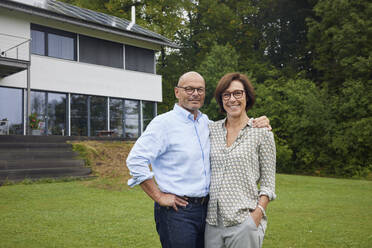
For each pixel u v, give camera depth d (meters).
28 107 13.41
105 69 17.23
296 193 9.53
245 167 2.64
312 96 21.33
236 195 2.62
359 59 19.69
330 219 6.27
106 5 26.34
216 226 2.68
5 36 13.95
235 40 30.02
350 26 20.59
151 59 19.53
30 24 14.81
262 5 29.75
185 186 2.71
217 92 2.88
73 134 16.05
